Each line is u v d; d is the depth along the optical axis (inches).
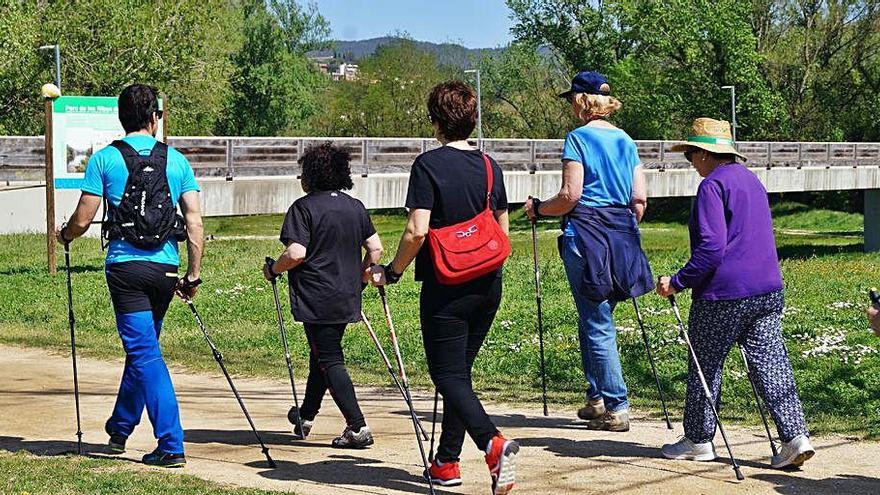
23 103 1497.3
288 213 257.6
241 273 816.9
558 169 1430.9
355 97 3169.3
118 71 1518.2
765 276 235.8
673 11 2345.0
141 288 243.3
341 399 267.3
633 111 2459.4
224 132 2844.5
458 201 209.9
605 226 273.7
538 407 341.4
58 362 467.5
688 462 249.0
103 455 262.2
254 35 2839.6
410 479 235.0
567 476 235.9
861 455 259.4
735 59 2313.0
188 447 274.1
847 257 1219.9
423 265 213.9
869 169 1851.6
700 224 235.5
